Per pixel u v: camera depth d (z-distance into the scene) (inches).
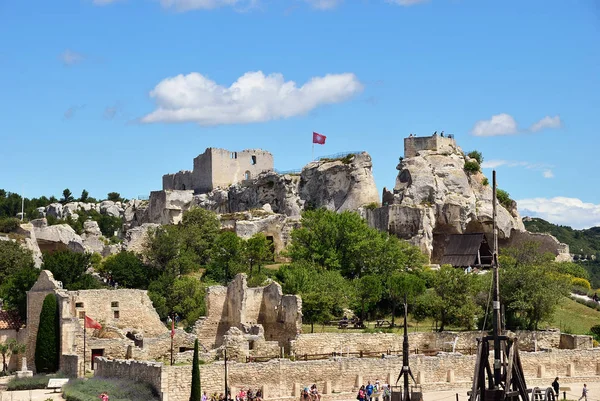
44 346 4281.5
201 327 4736.7
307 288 5241.1
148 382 3705.7
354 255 6225.4
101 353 4271.7
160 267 6117.1
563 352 4539.9
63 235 7470.5
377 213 7647.6
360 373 4069.9
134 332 4547.2
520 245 7475.4
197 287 5428.2
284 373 3919.8
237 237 6501.0
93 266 6220.5
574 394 4173.2
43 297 4409.5
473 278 5295.3
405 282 5290.4
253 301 4771.2
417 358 4195.4
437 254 7687.0
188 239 6820.9
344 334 4498.0
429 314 5265.8
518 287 5172.2
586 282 7047.2
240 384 3828.7
